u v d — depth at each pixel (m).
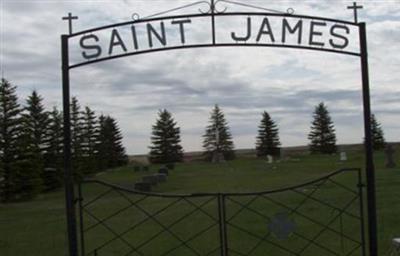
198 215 17.83
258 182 33.88
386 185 23.98
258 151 101.38
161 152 97.38
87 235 14.91
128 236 14.50
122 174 60.25
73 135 59.03
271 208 18.14
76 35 7.79
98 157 73.12
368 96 7.86
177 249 12.45
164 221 16.84
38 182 40.41
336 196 20.34
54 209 24.61
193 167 61.00
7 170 39.31
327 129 92.62
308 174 39.69
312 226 14.43
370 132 7.87
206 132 108.81
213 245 12.74
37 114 49.06
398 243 9.36
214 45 7.80
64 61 7.79
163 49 7.80
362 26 7.85
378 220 14.79
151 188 31.92
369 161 7.87
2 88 40.22
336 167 46.88
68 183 7.81
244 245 12.59
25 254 12.91
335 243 12.28
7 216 22.30
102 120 80.62
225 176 41.66
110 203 23.06
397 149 70.12
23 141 40.06
